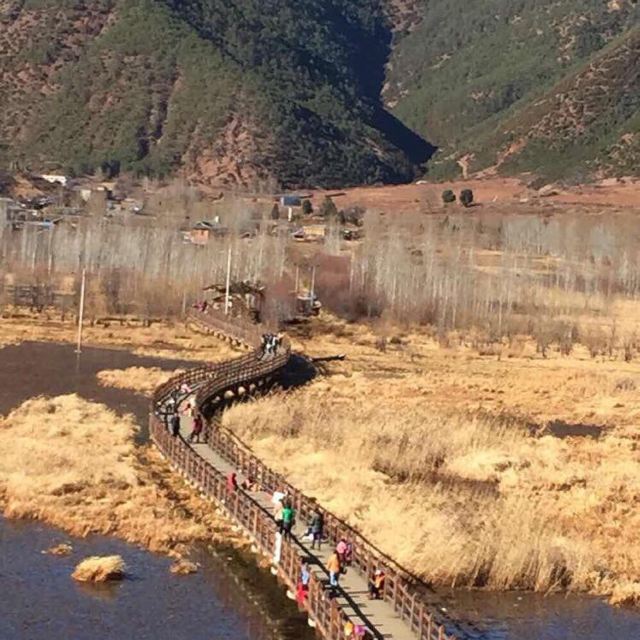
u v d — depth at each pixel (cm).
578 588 6112
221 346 15638
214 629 5197
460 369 15112
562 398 13112
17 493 7038
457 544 6172
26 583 5641
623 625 5622
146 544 6353
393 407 11362
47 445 8275
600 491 8212
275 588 5759
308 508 6391
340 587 5338
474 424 9944
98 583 5712
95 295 18612
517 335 18550
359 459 8519
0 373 12269
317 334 17562
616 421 11881
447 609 5666
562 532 7038
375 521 6712
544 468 8806
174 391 10450
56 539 6331
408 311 19075
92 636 5050
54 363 13275
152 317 17962
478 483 8356
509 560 6084
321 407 10569
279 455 8594
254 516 6328
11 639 4966
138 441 8931
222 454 7969
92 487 7300
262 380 11956
